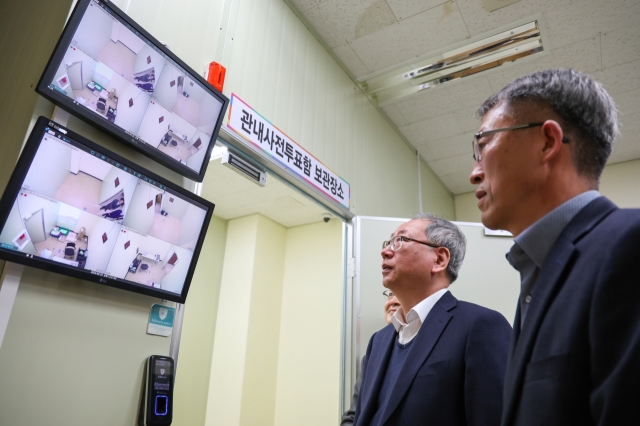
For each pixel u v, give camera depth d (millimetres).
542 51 2955
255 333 3623
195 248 1549
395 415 1142
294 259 4023
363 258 2695
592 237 601
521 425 577
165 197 1435
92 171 1225
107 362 1271
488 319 1185
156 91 1421
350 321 2625
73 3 1287
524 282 725
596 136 711
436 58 3047
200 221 1560
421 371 1167
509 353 713
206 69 1768
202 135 1602
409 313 1368
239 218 4020
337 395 3336
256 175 2102
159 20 1595
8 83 1315
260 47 2211
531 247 695
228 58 1945
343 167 2844
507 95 807
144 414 1312
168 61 1454
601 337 497
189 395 3447
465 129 3867
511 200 749
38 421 1088
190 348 3539
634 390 443
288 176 2293
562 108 726
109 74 1275
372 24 2783
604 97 730
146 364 1390
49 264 1125
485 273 2566
